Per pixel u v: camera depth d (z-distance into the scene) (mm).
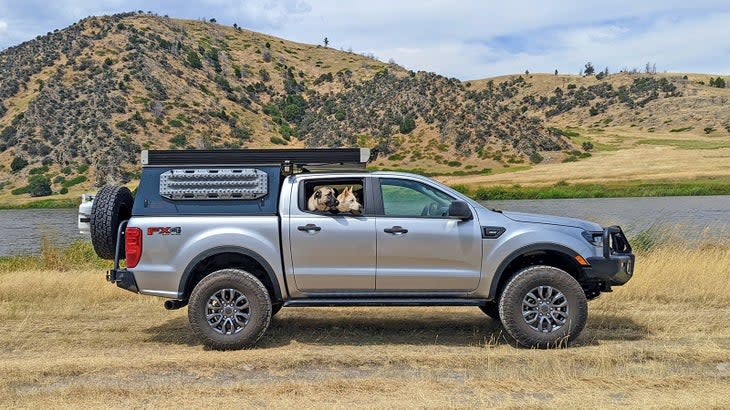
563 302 6527
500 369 5758
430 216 6738
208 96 130000
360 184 6977
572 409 4711
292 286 6711
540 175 84562
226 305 6617
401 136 106625
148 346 6816
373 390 5195
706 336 6926
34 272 12344
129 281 6656
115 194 7066
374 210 6754
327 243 6637
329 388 5250
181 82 129375
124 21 154000
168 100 118625
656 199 57125
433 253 6641
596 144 120000
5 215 58375
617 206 47344
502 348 6566
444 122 107312
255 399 5027
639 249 14164
